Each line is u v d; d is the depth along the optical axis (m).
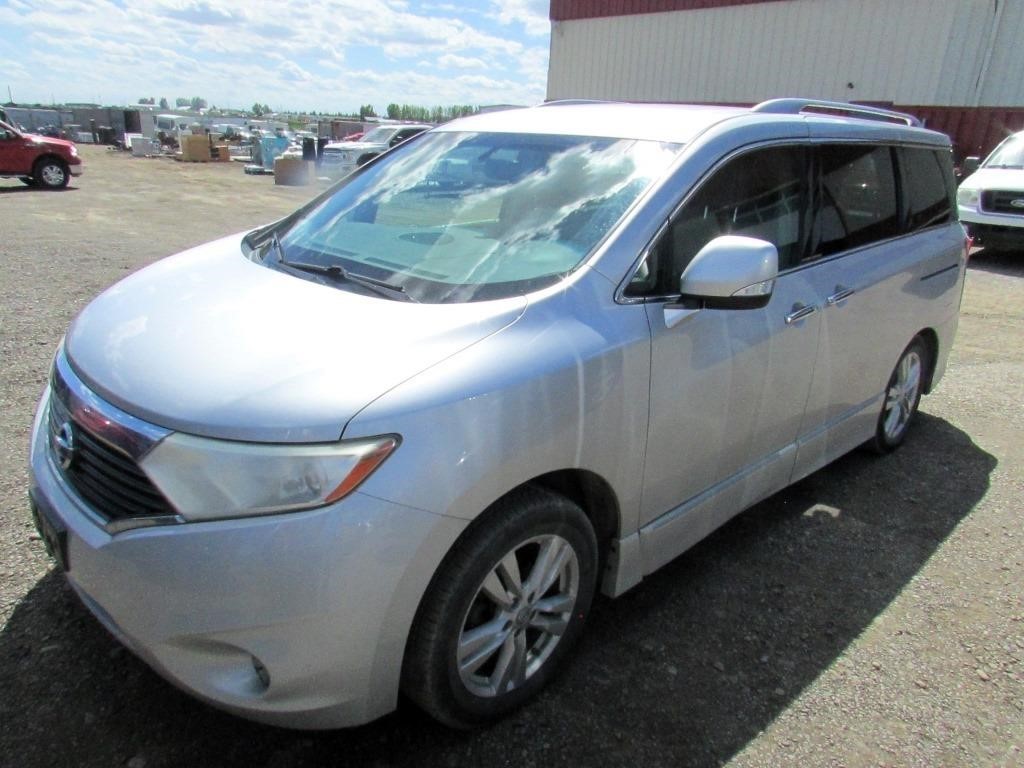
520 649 2.20
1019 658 2.62
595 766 2.08
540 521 2.08
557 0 22.12
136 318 2.25
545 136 2.92
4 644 2.36
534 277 2.28
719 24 18.66
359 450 1.71
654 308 2.34
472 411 1.86
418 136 3.43
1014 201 10.24
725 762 2.12
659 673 2.46
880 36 16.34
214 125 51.25
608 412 2.18
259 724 2.14
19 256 8.31
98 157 32.09
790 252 2.97
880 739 2.23
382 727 2.17
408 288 2.28
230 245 3.04
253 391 1.78
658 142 2.66
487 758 2.09
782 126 2.96
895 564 3.18
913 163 3.90
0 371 4.57
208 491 1.70
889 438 4.17
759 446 2.95
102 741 2.05
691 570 3.07
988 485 3.94
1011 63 14.93
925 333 4.19
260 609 1.69
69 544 1.88
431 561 1.82
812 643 2.65
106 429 1.84
